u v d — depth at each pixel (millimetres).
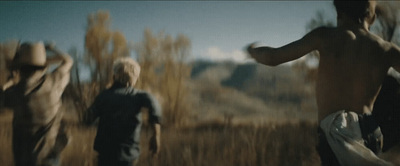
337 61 1825
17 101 2836
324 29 1889
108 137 2820
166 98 11078
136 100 2889
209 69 69500
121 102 2832
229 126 9562
